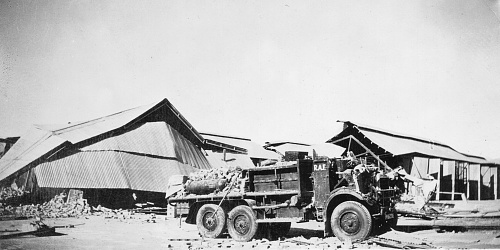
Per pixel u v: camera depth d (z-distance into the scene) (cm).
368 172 1009
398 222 1191
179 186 1412
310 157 1122
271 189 1085
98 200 1489
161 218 1411
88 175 1454
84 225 1267
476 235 1045
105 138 1476
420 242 1002
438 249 952
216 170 1234
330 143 1421
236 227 1093
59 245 1027
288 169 1064
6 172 1431
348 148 1428
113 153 1470
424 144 1309
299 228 1295
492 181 1266
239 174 1154
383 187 1072
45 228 1154
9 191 1426
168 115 1526
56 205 1434
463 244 976
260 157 1452
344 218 981
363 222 957
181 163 1553
